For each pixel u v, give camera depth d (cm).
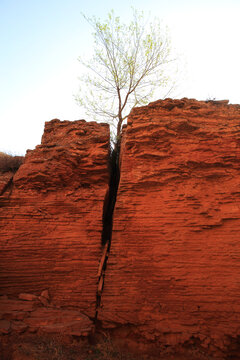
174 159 891
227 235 780
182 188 852
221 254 755
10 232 794
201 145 908
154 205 829
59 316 674
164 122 948
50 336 628
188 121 948
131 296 715
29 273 746
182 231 789
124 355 627
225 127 941
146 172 874
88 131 1027
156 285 729
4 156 1052
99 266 762
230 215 800
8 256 761
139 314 693
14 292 723
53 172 895
